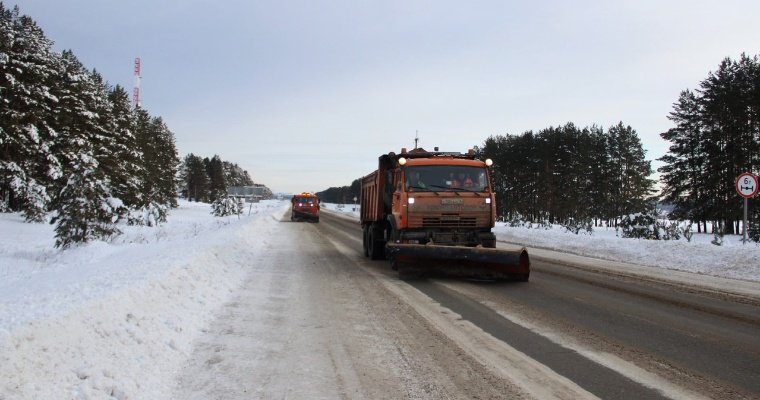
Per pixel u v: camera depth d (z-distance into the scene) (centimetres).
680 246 1549
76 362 379
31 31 3872
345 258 1526
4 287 691
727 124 4066
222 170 15162
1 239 2389
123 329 473
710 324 682
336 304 790
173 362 470
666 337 611
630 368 489
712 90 4231
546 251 1845
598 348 558
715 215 4097
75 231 1795
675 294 918
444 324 664
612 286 1007
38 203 3200
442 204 1135
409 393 417
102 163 3888
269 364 486
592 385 440
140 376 411
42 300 488
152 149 5997
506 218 7081
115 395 370
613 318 714
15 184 3159
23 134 3291
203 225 3191
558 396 413
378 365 489
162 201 3706
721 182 4084
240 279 1011
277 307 757
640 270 1271
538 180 6581
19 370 329
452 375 462
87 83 4356
